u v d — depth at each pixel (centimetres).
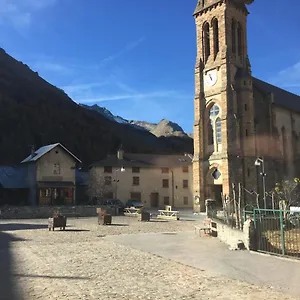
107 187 6384
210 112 5200
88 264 1320
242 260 1359
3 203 5800
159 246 1795
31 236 2273
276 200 4691
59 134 10800
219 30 5216
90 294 911
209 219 2453
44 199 5544
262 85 6019
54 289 960
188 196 7088
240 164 4847
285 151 5784
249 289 943
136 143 12212
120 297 882
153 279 1075
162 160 7206
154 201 6856
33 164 5716
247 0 5503
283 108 5850
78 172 7300
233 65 5131
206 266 1261
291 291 920
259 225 1645
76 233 2458
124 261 1380
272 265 1256
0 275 1134
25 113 11081
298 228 1922
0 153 9494
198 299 861
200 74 5347
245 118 5016
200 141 5206
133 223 3334
